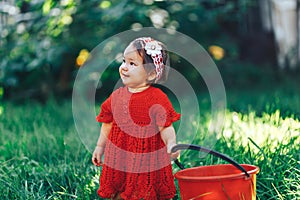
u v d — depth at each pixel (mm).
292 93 8812
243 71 10805
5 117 7285
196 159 4594
